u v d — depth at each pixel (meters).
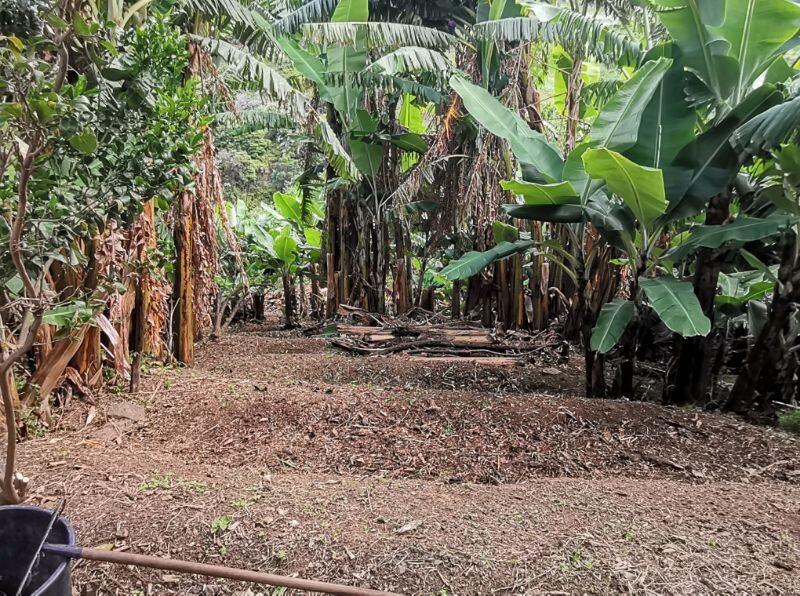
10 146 1.81
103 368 4.24
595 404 4.25
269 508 2.48
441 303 10.91
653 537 2.36
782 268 4.21
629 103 3.96
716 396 5.29
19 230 1.68
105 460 2.92
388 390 4.56
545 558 2.18
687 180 4.13
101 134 2.21
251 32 4.95
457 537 2.31
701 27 3.95
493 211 7.18
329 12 6.98
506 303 8.00
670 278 4.24
